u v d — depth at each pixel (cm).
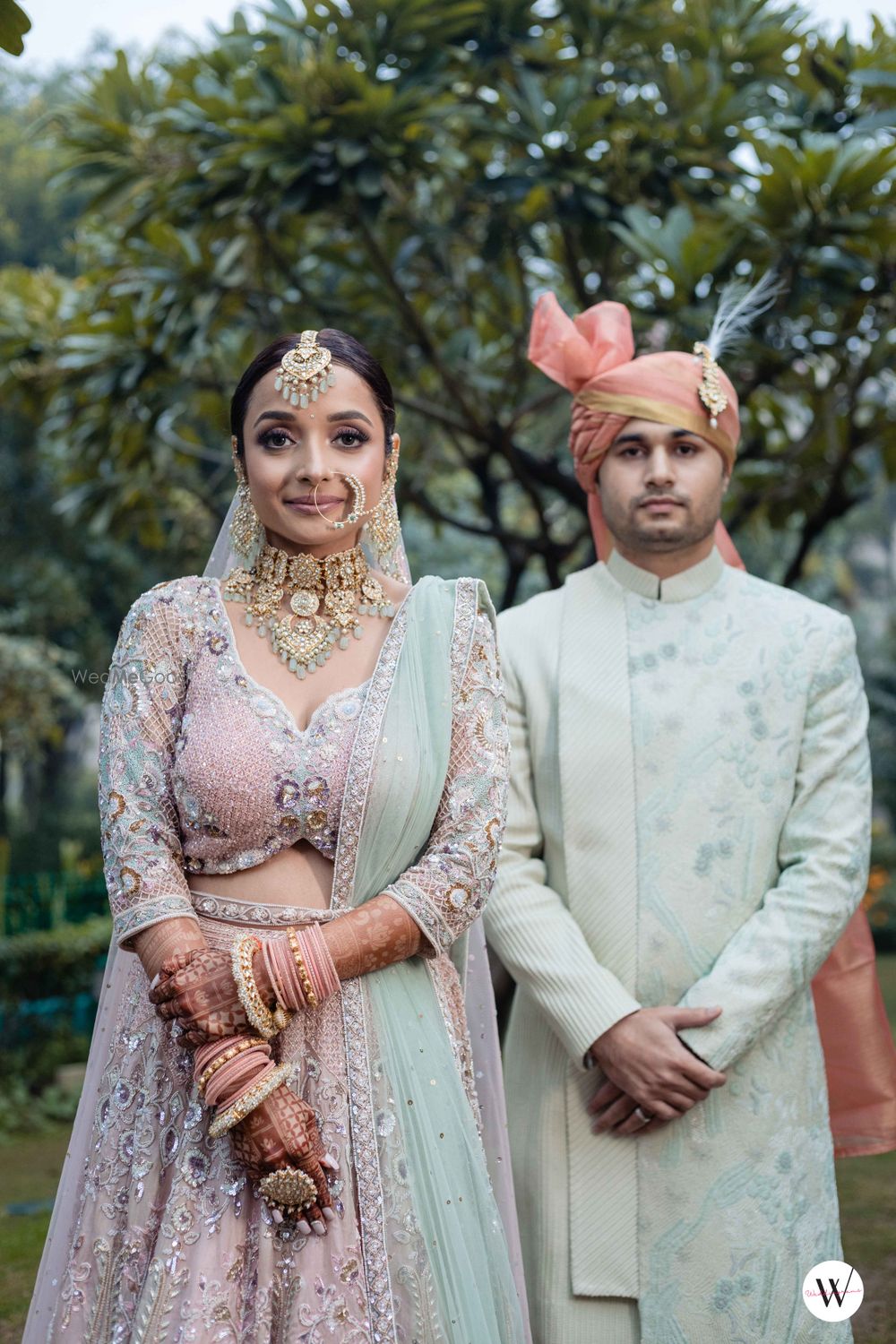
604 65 500
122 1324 177
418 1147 184
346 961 182
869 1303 347
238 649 196
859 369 503
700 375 268
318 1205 176
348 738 188
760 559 1129
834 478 504
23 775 1633
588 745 261
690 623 267
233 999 176
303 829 187
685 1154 246
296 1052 183
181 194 475
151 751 193
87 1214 185
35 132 528
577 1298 250
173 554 887
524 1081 262
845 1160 517
